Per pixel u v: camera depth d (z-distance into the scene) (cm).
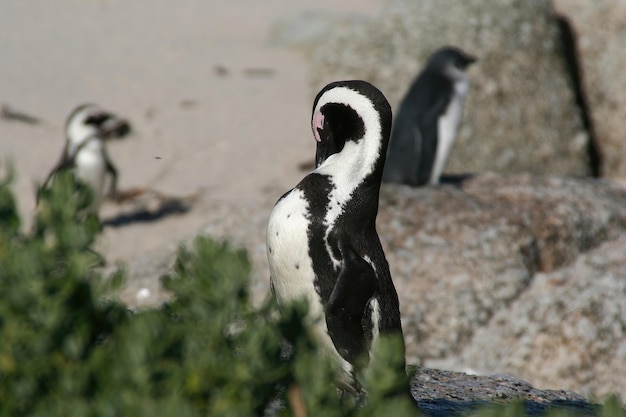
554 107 2636
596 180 2048
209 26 3806
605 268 1684
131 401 397
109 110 2994
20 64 3297
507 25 2617
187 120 2980
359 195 852
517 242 1700
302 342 460
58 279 454
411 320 1584
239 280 451
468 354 1573
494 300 1627
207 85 3244
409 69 2623
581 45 2684
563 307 1574
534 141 2611
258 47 3597
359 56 2661
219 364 436
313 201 845
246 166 2711
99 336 486
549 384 1514
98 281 482
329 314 820
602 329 1539
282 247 847
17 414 435
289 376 453
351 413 441
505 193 1859
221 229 1781
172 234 2270
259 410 472
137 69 3350
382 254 870
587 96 2691
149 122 2950
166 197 2484
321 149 886
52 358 447
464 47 2598
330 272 836
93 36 3650
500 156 2581
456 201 1780
